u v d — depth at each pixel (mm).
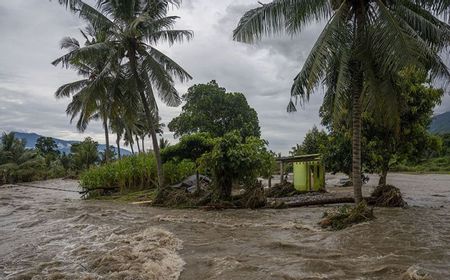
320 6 12398
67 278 6535
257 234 10125
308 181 20766
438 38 11359
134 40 19391
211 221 12578
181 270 6867
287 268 6676
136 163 23906
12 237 10609
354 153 12383
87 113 20203
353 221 11016
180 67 20266
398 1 11789
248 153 16469
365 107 13633
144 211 15680
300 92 12320
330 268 6586
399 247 8094
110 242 9359
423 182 30297
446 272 6227
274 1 12414
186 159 22797
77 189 32156
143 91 19969
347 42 11742
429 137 16641
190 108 48625
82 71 31859
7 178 43219
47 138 77938
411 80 15945
